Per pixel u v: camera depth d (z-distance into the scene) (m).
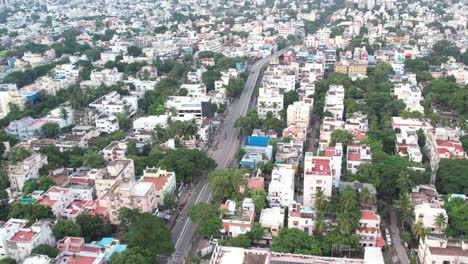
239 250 195.88
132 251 194.12
